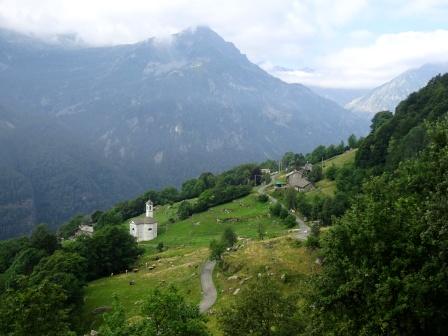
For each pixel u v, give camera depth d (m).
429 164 41.12
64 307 87.00
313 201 154.25
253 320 40.66
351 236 36.09
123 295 100.50
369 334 32.28
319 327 36.44
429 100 177.38
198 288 90.00
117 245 128.00
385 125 180.50
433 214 32.69
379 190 44.78
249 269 87.81
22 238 159.12
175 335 36.91
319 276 38.16
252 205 194.62
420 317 31.00
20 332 43.03
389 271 33.47
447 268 31.00
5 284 108.69
